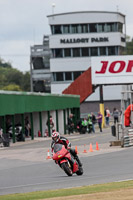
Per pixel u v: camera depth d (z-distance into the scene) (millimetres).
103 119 181875
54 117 161125
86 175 55750
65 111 169000
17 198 40062
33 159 81500
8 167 72000
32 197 40000
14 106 122688
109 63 178375
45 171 63906
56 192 42344
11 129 130000
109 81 179125
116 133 97875
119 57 178125
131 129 94562
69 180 51875
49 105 149125
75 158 56688
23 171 65375
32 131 134000
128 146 92875
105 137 124812
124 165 63906
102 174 55625
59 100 160000
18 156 87500
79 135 144000
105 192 39656
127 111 116562
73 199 36875
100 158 75625
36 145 111688
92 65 179625
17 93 124938
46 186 48219
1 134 113125
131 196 36594
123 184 44781
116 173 55625
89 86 189500
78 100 186625
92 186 44938
